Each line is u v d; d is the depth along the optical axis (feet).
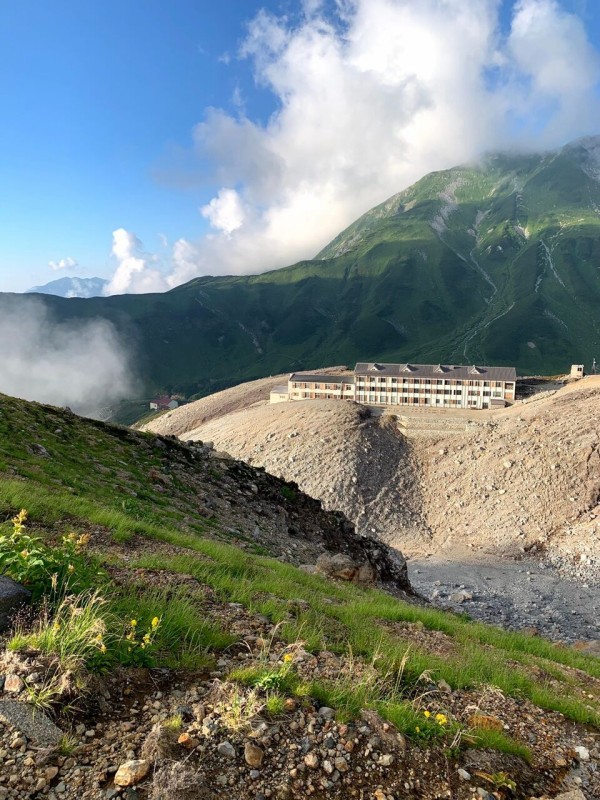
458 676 38.22
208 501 111.14
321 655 35.32
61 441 109.40
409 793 22.61
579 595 227.40
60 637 25.48
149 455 124.06
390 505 348.18
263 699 25.98
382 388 628.28
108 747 21.36
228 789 20.44
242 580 51.67
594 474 315.17
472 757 26.35
